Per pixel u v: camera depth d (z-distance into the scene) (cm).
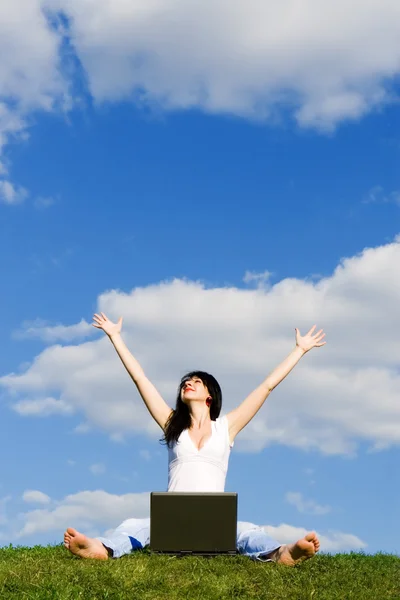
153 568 827
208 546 880
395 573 909
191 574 812
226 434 988
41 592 739
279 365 1019
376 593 804
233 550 881
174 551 880
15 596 735
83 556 881
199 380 1006
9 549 1081
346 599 777
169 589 767
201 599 748
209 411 1011
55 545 1094
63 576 793
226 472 986
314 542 852
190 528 883
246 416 1002
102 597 741
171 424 990
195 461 964
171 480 971
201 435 984
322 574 856
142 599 741
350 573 875
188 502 887
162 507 887
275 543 897
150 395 1019
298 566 875
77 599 725
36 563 863
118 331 1057
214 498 887
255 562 880
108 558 883
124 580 779
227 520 884
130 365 1033
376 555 1071
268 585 796
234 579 804
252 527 944
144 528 957
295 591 786
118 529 948
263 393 1002
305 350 1030
